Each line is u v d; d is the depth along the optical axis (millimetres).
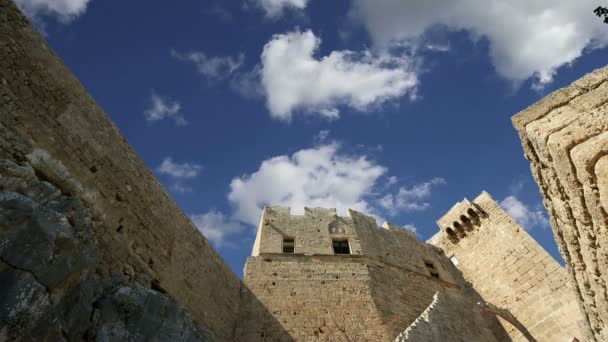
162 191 14859
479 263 27953
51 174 10320
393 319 18891
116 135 13305
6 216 8070
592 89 5891
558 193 6457
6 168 8977
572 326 20734
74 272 9008
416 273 24719
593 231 6082
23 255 7938
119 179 12703
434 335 16953
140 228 12930
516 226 27531
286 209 26188
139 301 10742
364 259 22828
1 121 9633
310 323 17500
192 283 14688
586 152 5262
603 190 5145
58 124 11156
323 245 23453
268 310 17812
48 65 11516
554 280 23031
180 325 11508
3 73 10203
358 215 27531
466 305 22094
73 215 9984
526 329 22531
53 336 7863
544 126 6070
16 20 10969
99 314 9562
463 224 30859
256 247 24047
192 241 15633
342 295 19453
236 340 16000
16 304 7359
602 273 6828
